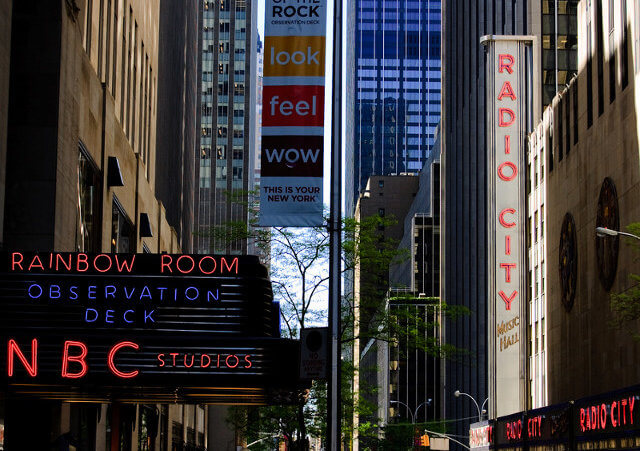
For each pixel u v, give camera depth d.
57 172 36.06
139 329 27.97
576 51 105.56
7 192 35.69
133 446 58.16
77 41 39.72
